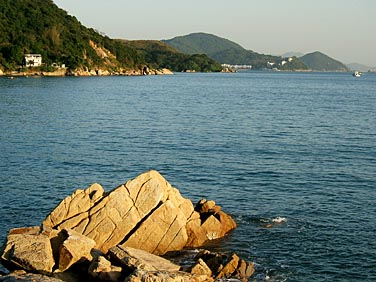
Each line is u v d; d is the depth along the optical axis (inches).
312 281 895.7
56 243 935.0
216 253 983.0
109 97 4746.6
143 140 2267.5
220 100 4687.5
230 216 1193.4
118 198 1042.7
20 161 1787.6
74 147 2071.9
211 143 2199.8
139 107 3821.4
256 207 1304.1
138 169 1713.8
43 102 3981.3
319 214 1247.5
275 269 941.2
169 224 1044.5
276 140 2290.8
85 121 2888.8
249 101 4623.5
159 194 1066.7
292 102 4559.5
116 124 2785.4
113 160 1841.8
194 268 874.8
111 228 1014.4
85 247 903.1
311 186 1499.8
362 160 1859.0
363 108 3966.5
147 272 787.4
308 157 1904.5
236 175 1627.7
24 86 5787.4
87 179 1579.7
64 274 855.7
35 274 813.2
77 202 1037.8
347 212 1262.3
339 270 939.3
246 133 2501.2
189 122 2910.9
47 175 1606.8
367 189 1471.5
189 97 5022.1
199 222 1110.4
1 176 1569.9
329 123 2920.8
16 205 1293.1
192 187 1493.6
